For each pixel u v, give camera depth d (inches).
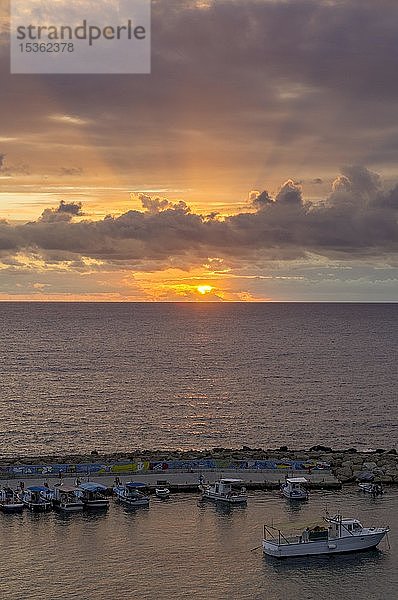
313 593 4254.4
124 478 6097.4
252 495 5841.5
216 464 6368.1
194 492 5905.5
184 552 4726.9
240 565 4571.9
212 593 4217.5
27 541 4864.7
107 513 5398.6
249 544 4874.5
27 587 4229.8
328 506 5595.5
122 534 5002.5
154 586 4271.7
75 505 5433.1
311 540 4739.2
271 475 6254.9
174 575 4409.5
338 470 6382.9
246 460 6614.2
